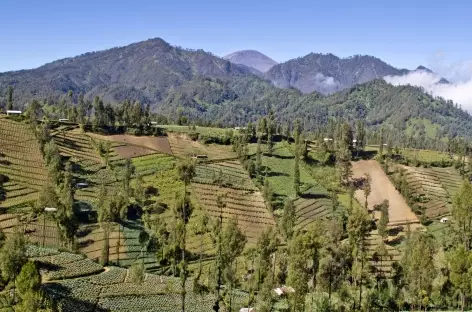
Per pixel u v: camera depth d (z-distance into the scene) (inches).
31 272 3361.2
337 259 4232.3
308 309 4040.4
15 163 7293.3
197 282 4298.7
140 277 4544.8
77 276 4495.6
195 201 7332.7
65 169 7288.4
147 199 7066.9
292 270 3818.9
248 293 4367.6
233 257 4141.2
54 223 5807.1
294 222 6825.8
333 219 6963.6
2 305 3503.9
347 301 4217.5
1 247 3873.0
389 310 4471.0
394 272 5019.7
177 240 4879.4
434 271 4215.1
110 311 3878.0
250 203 7849.4
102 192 6530.5
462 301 3993.6
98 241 5846.5
